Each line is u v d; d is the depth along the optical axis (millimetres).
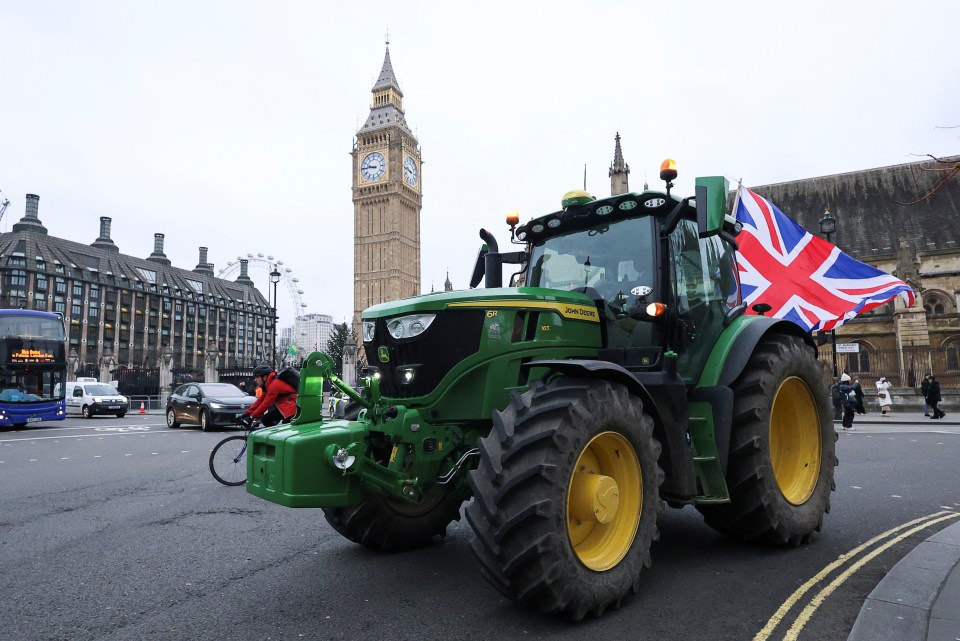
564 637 3000
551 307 4051
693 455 4074
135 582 4039
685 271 4512
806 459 4879
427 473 3791
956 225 36875
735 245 5270
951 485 7355
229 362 132375
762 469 4195
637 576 3393
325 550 4758
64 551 4824
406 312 3877
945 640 2736
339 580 3998
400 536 4613
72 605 3619
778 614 3270
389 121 104500
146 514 6215
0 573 4258
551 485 3012
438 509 4809
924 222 37750
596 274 4578
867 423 19328
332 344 67625
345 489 3598
